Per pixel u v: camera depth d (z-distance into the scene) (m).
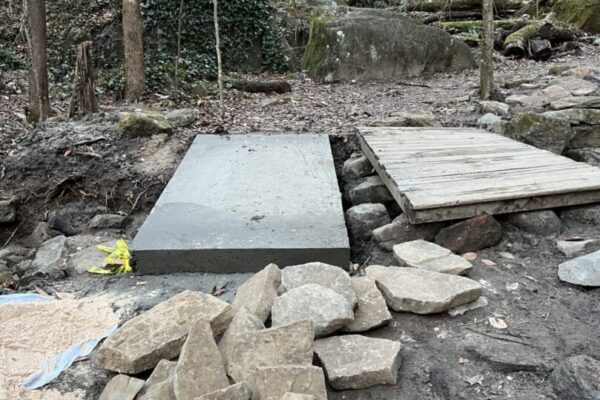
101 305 2.83
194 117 6.36
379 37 9.66
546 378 2.18
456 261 2.92
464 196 3.24
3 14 10.66
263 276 2.67
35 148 5.39
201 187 4.23
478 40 11.09
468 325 2.49
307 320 2.22
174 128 5.97
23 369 2.33
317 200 3.94
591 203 3.41
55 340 2.53
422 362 2.28
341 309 2.38
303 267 2.74
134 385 2.17
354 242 3.79
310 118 6.62
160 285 3.07
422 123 5.91
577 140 4.86
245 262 3.20
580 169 3.74
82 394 2.23
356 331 2.45
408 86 9.04
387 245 3.38
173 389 2.05
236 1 10.38
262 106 7.45
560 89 6.35
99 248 3.72
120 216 4.58
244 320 2.34
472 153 4.37
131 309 2.81
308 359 2.14
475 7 13.24
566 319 2.49
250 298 2.57
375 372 2.14
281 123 6.41
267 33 10.88
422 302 2.53
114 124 5.88
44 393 2.22
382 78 9.74
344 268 3.21
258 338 2.19
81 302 2.85
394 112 6.76
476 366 2.26
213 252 3.18
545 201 3.31
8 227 4.77
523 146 4.55
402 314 2.59
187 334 2.34
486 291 2.75
